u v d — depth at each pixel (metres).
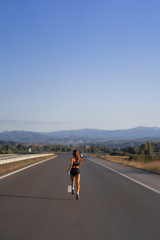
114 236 5.58
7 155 46.50
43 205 8.55
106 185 13.45
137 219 6.92
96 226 6.28
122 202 9.12
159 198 9.91
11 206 8.37
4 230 5.91
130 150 153.50
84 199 9.63
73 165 10.23
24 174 18.44
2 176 16.95
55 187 12.46
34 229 5.99
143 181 15.20
